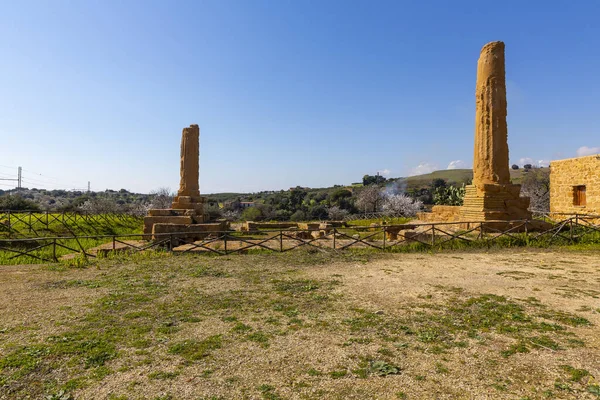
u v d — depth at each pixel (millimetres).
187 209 21266
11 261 12031
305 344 5211
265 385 4086
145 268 10555
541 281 8656
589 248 13195
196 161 23734
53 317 6363
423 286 8359
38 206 39250
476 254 12617
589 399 3742
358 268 10523
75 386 4066
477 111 17562
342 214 50031
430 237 14930
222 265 10992
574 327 5734
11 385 4074
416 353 4887
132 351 4984
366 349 5027
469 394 3869
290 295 7738
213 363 4637
